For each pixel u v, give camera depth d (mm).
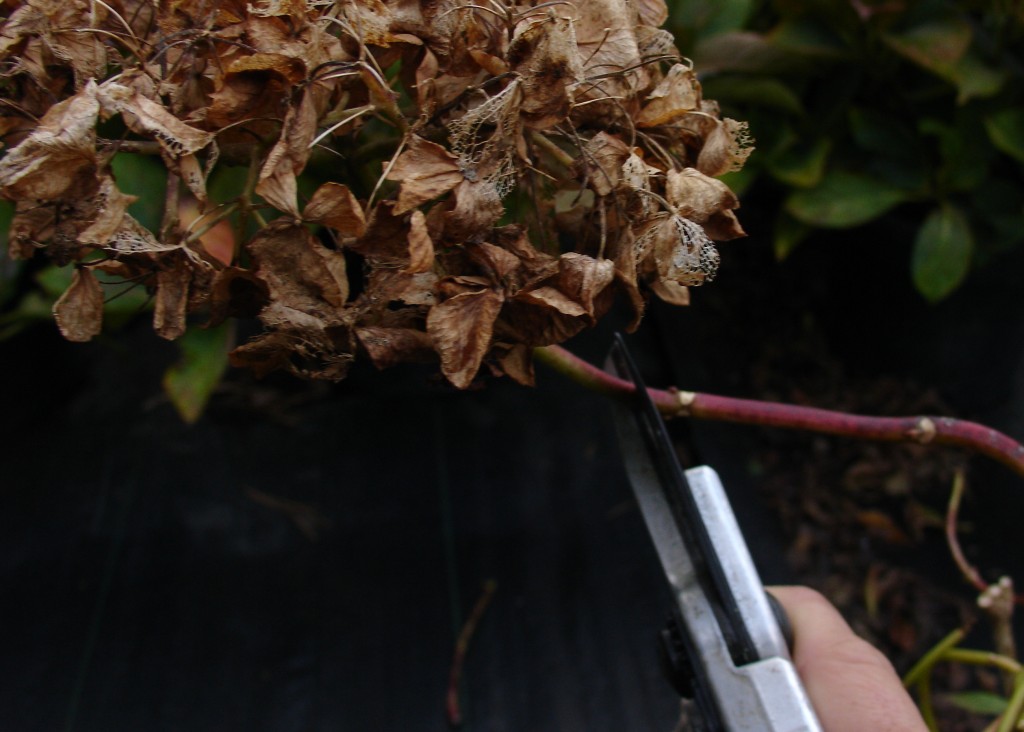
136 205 518
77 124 266
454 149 275
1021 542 802
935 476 854
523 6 288
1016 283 848
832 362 954
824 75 839
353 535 724
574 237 304
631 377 351
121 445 795
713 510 371
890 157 823
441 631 664
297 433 798
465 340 275
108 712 619
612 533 719
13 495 757
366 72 272
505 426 799
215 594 685
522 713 624
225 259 424
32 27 282
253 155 282
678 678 374
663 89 290
